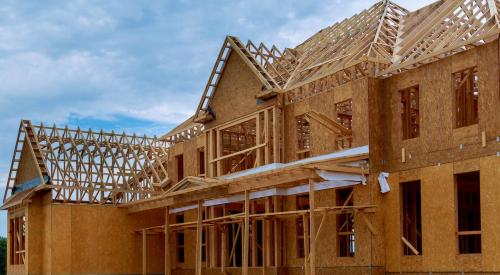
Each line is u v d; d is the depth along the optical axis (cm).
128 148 3688
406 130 2384
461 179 2636
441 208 2159
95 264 3328
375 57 2486
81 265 3291
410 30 2673
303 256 2648
